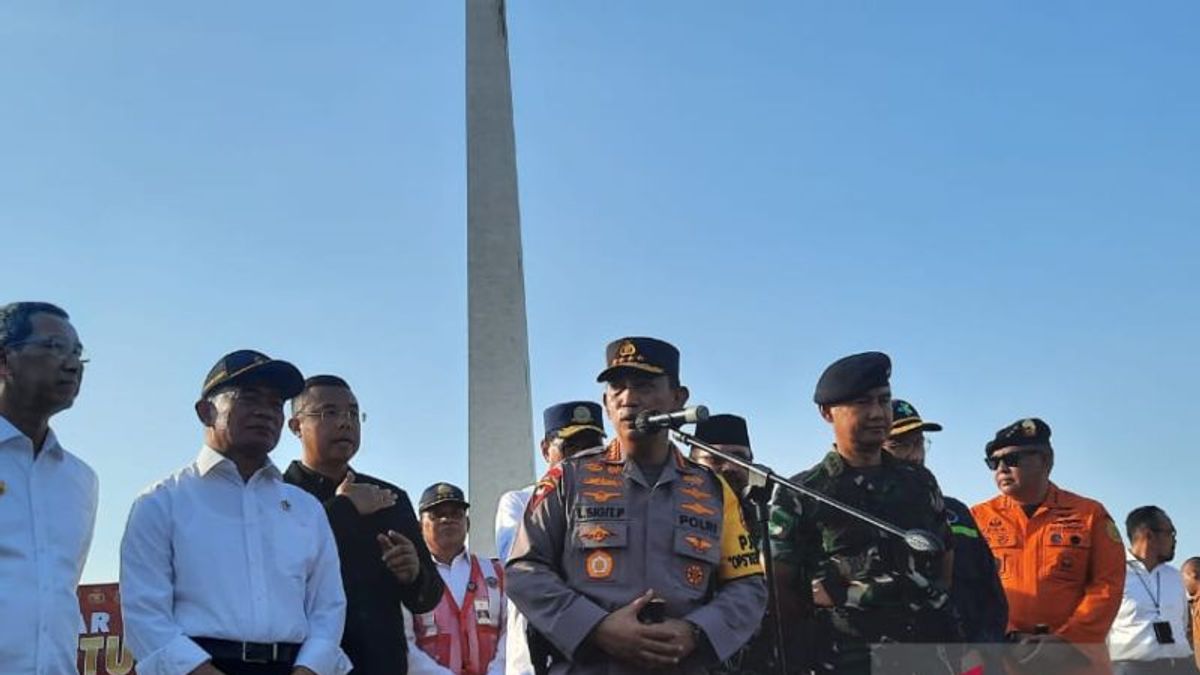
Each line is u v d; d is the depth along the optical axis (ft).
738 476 19.62
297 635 15.12
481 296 33.32
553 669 14.06
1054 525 20.03
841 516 16.26
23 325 14.61
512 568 14.30
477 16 35.53
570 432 21.77
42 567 14.21
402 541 17.13
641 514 14.32
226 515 15.24
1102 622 19.45
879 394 16.69
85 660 25.23
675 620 13.79
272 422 15.61
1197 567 30.04
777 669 15.39
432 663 20.18
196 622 14.61
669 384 15.06
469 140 34.55
